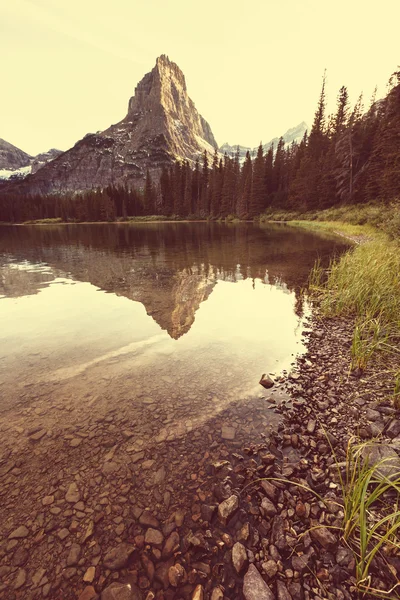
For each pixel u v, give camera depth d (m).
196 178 83.88
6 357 4.96
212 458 2.80
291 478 2.55
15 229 62.31
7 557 1.95
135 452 2.88
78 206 94.88
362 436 3.03
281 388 3.99
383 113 39.34
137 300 8.21
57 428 3.24
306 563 1.88
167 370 4.50
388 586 1.73
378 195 31.28
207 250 18.80
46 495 2.41
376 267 7.82
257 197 59.91
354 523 1.99
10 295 8.82
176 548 2.00
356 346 4.76
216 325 6.34
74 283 10.34
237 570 1.85
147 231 41.34
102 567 1.89
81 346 5.37
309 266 12.58
